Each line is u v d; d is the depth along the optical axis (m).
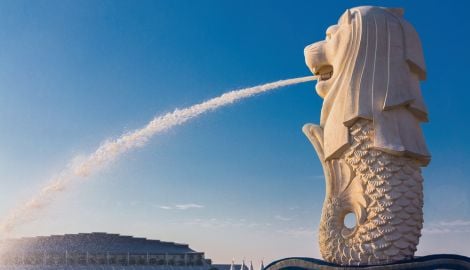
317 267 16.67
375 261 15.77
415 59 16.55
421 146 16.36
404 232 15.76
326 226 16.95
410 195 15.97
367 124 16.31
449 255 14.87
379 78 16.28
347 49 16.83
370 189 16.12
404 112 16.36
